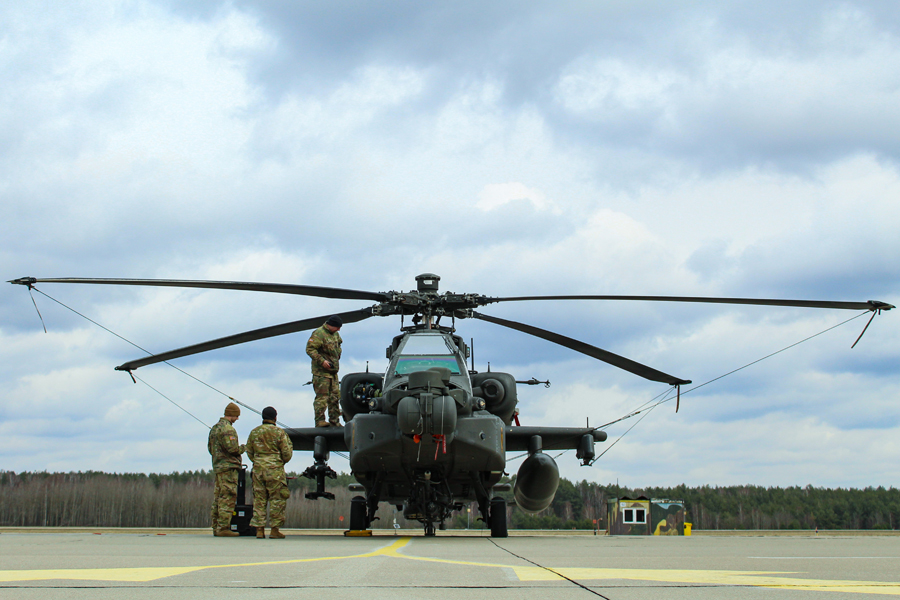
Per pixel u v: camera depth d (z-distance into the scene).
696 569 4.01
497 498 10.06
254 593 2.81
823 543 8.22
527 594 2.85
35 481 56.69
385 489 10.34
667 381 11.83
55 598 2.62
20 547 5.90
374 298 11.25
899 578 3.54
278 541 7.73
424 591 2.92
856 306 9.91
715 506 69.94
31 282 9.60
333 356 11.91
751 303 10.45
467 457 9.24
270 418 9.09
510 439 12.22
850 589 3.06
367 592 2.87
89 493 56.81
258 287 10.52
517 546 6.84
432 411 8.57
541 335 12.02
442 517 9.95
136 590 2.88
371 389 11.00
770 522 68.06
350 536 9.84
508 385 11.02
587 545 7.25
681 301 10.82
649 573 3.74
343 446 11.80
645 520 26.77
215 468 9.52
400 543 7.34
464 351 11.09
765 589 3.06
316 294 11.05
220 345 11.52
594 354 11.89
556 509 72.25
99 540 7.47
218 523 9.35
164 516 57.12
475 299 11.28
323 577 3.42
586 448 12.02
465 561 4.55
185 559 4.53
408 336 10.55
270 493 8.85
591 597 2.76
